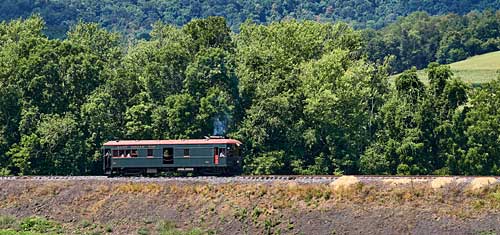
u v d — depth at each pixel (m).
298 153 155.62
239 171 130.62
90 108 155.62
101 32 194.12
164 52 165.00
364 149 156.00
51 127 151.88
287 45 176.88
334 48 176.75
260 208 103.44
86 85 163.50
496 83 158.38
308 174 151.50
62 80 163.12
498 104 153.38
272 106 157.00
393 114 155.50
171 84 165.50
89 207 111.19
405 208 99.25
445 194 100.44
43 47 166.62
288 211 102.12
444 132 150.00
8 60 166.62
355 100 157.62
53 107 161.62
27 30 192.62
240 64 169.38
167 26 195.50
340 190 103.75
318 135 156.75
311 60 167.75
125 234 103.06
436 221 96.19
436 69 158.00
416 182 103.44
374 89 168.62
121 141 130.88
